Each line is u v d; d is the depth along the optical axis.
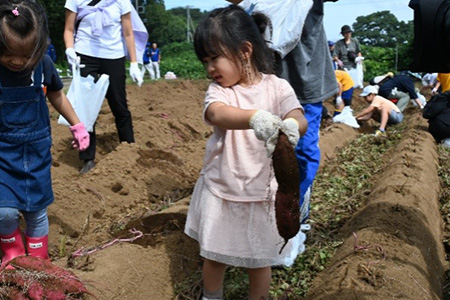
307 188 4.30
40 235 3.68
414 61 3.23
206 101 3.09
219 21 3.06
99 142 8.27
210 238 3.12
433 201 5.80
